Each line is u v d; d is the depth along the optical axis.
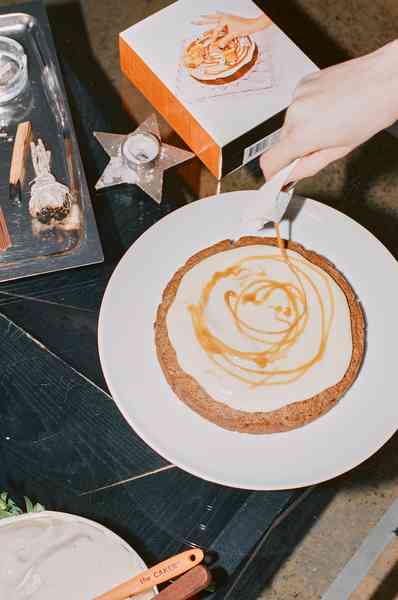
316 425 0.91
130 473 0.92
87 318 1.00
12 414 0.94
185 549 0.89
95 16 1.21
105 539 0.84
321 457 0.89
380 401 0.92
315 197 1.06
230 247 0.98
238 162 1.08
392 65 0.86
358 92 0.87
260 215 0.95
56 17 1.21
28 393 0.95
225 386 0.90
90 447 0.93
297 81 1.09
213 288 0.94
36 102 1.12
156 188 1.06
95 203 1.06
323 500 1.02
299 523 1.02
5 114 1.11
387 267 0.98
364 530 1.30
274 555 1.00
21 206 1.05
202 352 0.91
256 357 0.91
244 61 1.09
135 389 0.92
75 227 1.04
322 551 1.32
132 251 0.97
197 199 1.07
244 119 1.05
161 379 0.93
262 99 1.07
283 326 0.93
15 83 1.12
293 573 1.32
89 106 1.12
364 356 0.95
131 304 0.96
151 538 0.89
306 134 0.88
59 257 1.00
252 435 0.90
